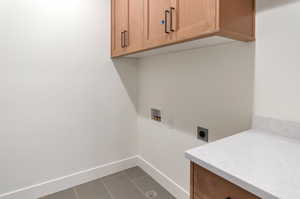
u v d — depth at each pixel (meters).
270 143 0.89
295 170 0.63
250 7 1.08
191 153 0.78
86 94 1.97
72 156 1.94
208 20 0.97
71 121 1.91
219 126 1.33
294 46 0.95
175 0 1.17
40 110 1.74
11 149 1.64
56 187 1.86
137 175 2.16
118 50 1.91
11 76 1.59
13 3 1.56
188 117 1.59
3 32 1.54
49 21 1.72
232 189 0.65
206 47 1.39
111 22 2.04
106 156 2.15
